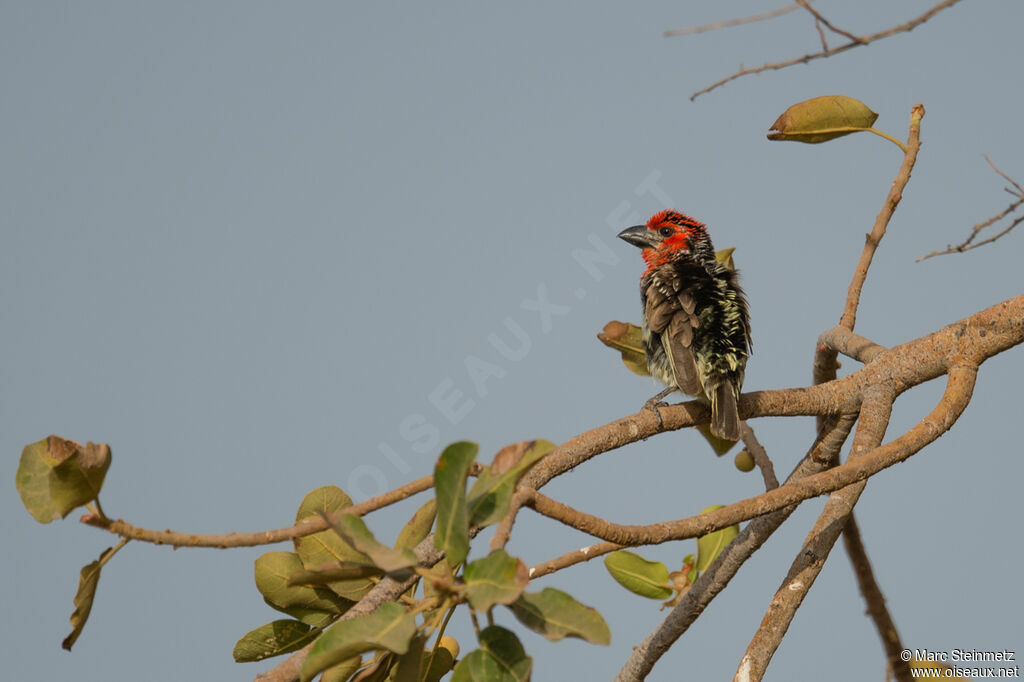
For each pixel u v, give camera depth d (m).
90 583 6.23
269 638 8.25
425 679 7.66
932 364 9.60
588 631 5.58
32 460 6.04
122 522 6.17
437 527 5.70
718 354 10.19
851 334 10.62
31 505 6.00
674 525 7.45
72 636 6.30
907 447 8.24
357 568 5.95
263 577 8.18
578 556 8.35
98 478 6.05
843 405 9.85
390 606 5.65
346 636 5.48
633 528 7.32
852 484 8.45
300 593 8.20
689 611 9.10
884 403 9.66
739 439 10.75
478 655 5.72
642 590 10.23
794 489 7.73
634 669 9.23
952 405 8.88
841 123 10.44
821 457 10.16
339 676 7.44
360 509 7.08
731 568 9.09
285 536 6.50
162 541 6.26
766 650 8.55
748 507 7.61
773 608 8.70
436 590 5.53
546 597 5.70
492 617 5.83
